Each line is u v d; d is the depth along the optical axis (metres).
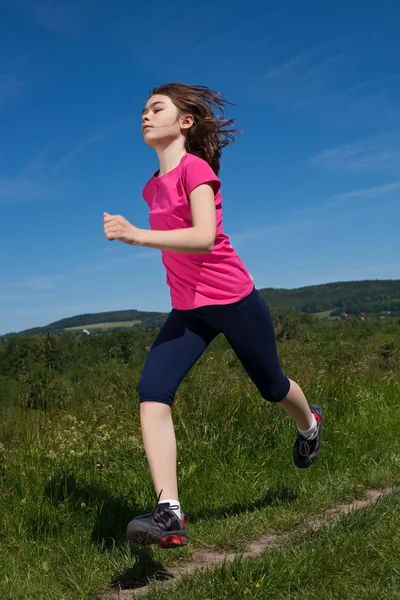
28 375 4.67
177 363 3.14
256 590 2.58
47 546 3.31
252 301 3.28
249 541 3.42
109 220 2.66
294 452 4.01
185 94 3.21
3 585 2.88
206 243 2.87
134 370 5.38
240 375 5.72
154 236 2.74
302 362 6.51
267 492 4.18
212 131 3.25
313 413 3.99
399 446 5.21
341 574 2.66
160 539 2.85
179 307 3.26
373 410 6.08
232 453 4.80
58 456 4.12
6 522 3.45
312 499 4.00
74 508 3.62
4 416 4.39
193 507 4.04
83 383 5.01
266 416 5.22
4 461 4.00
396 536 2.95
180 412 5.11
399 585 2.54
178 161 3.20
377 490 4.27
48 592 2.85
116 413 4.97
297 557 2.82
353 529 3.09
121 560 3.14
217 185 3.09
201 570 2.84
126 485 4.14
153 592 2.66
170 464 2.97
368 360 6.97
